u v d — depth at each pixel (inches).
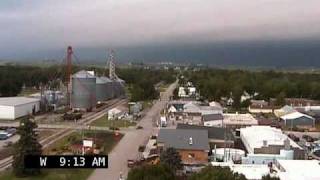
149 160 2613.2
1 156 2800.2
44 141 3280.0
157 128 3954.2
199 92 6973.4
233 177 1814.7
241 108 5442.9
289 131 4023.1
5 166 2546.8
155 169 1889.8
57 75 7706.7
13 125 4023.1
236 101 5531.5
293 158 2684.5
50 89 6446.9
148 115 4835.1
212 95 6205.7
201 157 2728.8
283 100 5664.4
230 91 6358.3
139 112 4923.7
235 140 3326.8
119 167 2512.3
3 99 4840.1
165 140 2822.3
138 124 4185.5
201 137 2864.2
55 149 2950.3
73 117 4419.3
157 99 6545.3
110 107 5521.7
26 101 4734.3
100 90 5969.5
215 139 3152.1
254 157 2652.6
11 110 4397.1
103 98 6063.0
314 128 4170.8
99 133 3627.0
